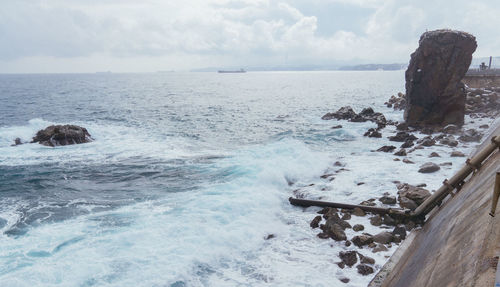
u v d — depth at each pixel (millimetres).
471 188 7293
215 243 9195
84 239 9516
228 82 148875
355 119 31469
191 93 78812
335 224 9977
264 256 8836
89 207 12289
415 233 9141
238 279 7801
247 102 55406
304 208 11984
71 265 8125
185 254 8609
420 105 27062
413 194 11219
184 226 10141
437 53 25438
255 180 14141
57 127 24422
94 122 33469
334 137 24672
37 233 10023
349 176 14789
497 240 3400
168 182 15016
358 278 7699
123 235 9664
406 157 17609
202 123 33156
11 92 80375
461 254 4074
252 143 23422
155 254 8609
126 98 63688
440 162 16219
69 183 15375
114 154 20719
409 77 28500
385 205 11336
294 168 15602
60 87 106000
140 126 31219
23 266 8117
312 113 40094
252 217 10812
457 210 6691
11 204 12805
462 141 20672
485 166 7969
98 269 7945
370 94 69500
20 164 18578
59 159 19609
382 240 9195
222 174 15641
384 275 7285
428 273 4781
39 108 46188
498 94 35844
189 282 7629
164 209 11672
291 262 8500
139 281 7527
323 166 16578
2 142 23203
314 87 100438
